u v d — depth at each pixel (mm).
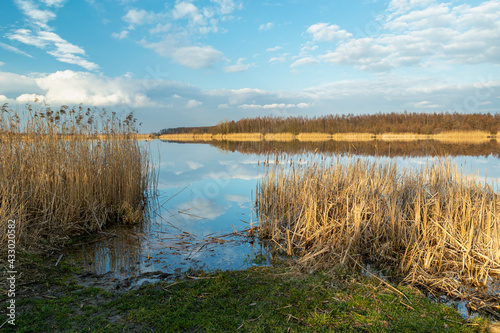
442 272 4695
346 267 4820
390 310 3600
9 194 5727
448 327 3301
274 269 4832
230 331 3127
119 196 8172
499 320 3523
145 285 4199
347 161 9625
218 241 6410
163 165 17484
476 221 5598
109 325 3203
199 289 4082
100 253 5582
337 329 3217
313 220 6430
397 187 7430
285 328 3189
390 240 5816
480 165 14070
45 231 6152
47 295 3869
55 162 7047
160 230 7129
